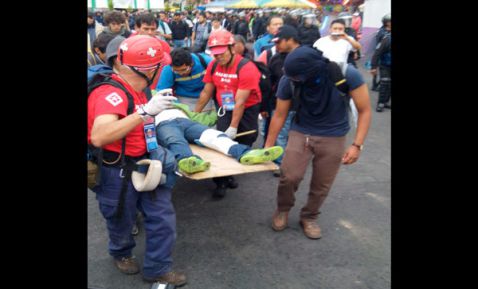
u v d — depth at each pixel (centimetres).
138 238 336
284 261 307
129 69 231
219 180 404
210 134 345
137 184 243
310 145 312
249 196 415
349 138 598
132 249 305
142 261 306
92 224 360
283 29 420
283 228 348
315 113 303
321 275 291
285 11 1880
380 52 706
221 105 388
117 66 242
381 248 323
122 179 245
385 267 299
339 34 485
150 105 212
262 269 298
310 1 1780
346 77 290
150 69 232
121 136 216
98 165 236
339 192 425
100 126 215
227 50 360
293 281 285
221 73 376
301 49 291
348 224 360
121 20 500
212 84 389
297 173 318
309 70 284
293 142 319
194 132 352
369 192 425
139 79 235
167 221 258
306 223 341
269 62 442
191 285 279
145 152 255
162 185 254
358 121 303
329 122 305
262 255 314
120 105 223
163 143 325
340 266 301
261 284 282
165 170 252
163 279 272
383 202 402
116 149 242
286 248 324
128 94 230
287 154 321
